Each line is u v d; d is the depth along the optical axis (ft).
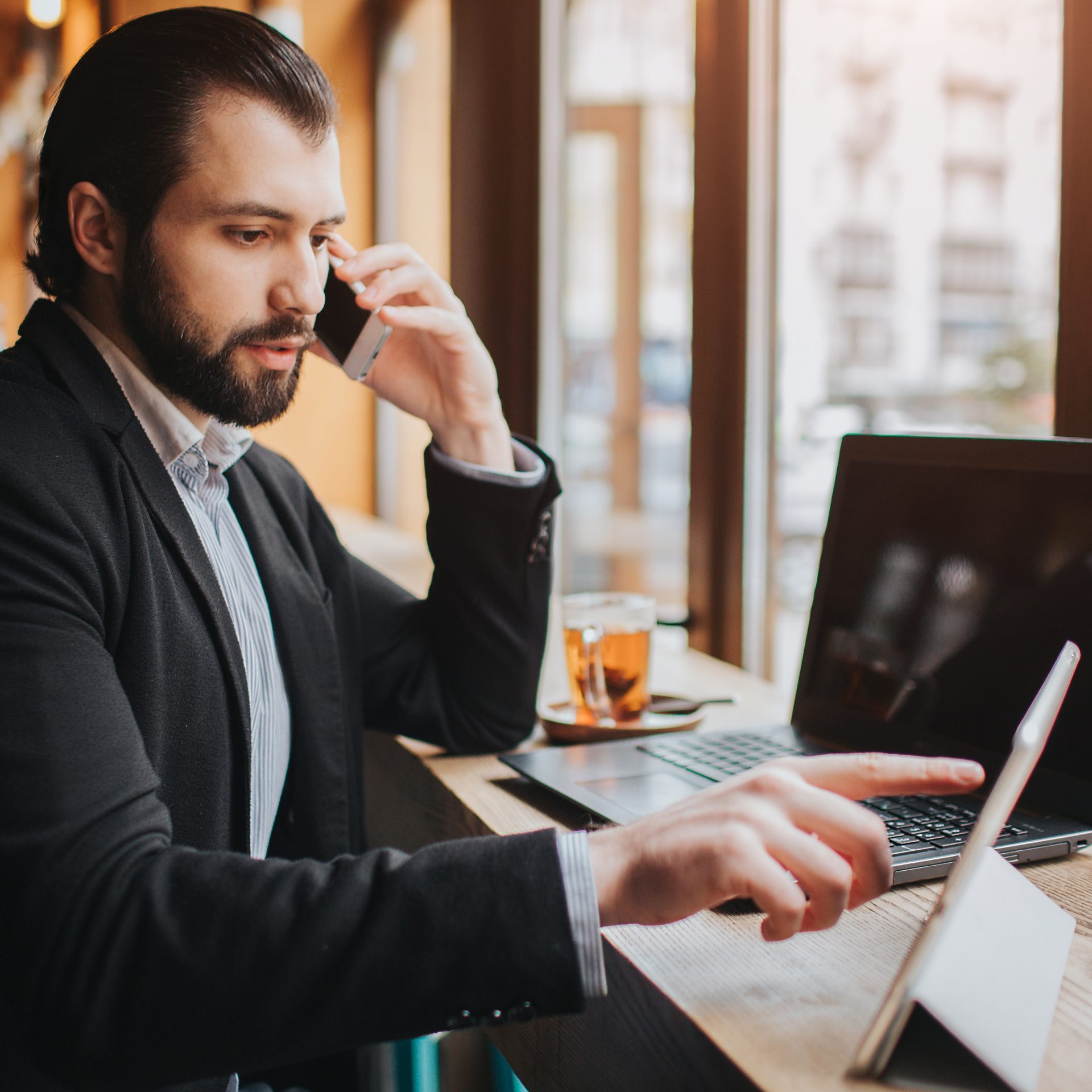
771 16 5.70
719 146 5.91
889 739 3.36
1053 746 2.78
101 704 2.18
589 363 8.84
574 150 8.60
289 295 2.82
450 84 8.92
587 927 1.93
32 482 2.42
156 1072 1.91
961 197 5.20
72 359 2.84
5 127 14.82
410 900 1.95
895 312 5.65
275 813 3.44
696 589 6.27
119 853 2.00
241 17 2.80
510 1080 3.70
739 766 3.29
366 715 3.96
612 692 3.89
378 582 4.18
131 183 2.72
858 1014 1.89
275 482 3.75
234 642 2.91
